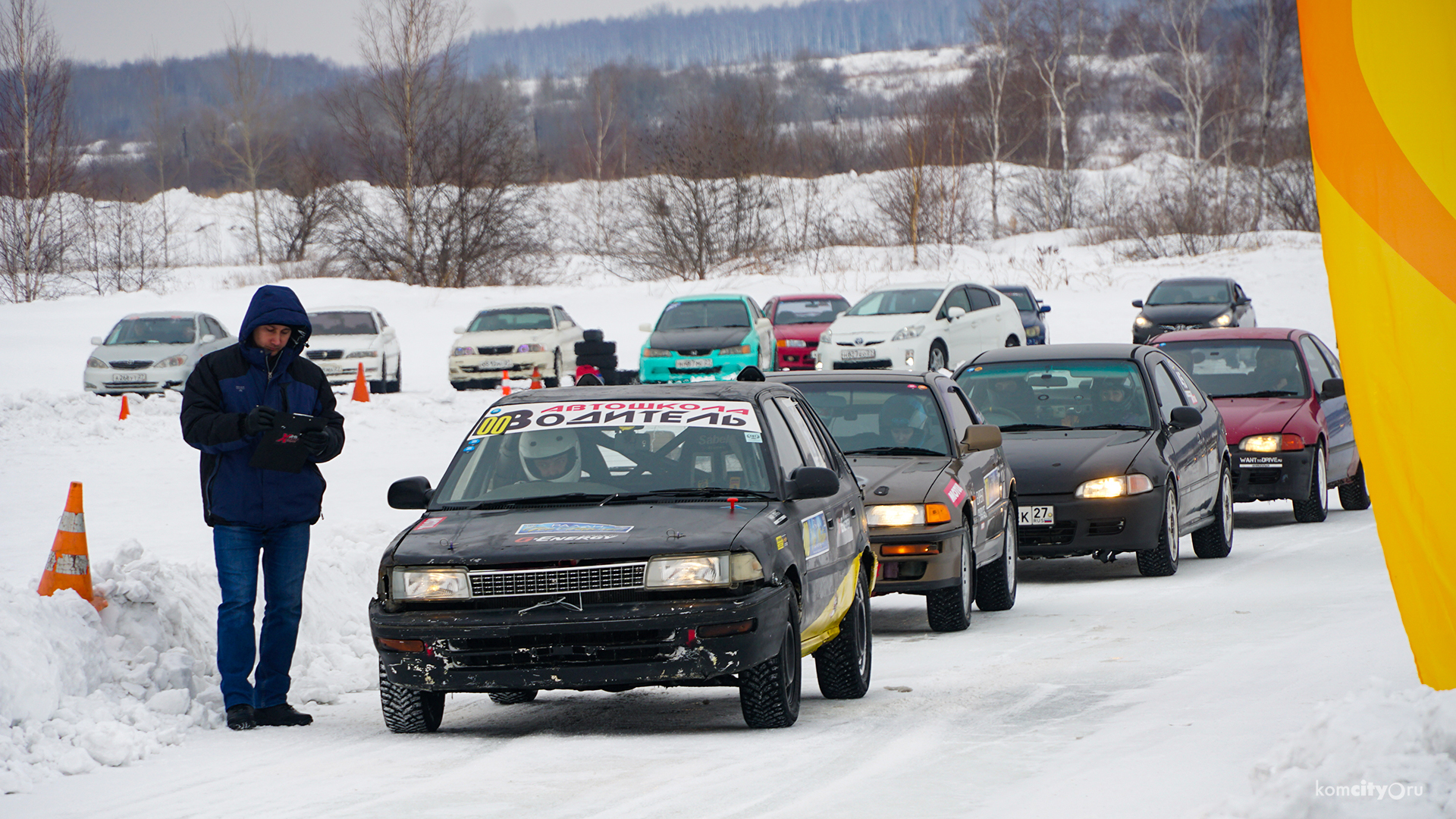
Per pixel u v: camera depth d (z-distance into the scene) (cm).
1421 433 993
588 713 1686
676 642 1419
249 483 1609
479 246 13362
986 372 2992
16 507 3362
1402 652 1698
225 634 1611
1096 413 2859
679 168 13588
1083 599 2511
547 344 6900
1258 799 942
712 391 1734
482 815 1164
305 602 2084
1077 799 1145
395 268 13575
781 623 1479
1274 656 1766
